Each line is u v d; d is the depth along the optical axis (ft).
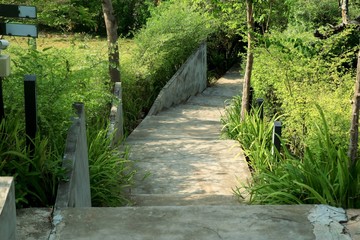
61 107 17.22
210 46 60.54
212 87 54.19
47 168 14.71
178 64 49.39
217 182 23.25
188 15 49.65
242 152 27.17
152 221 13.58
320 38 26.02
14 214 9.64
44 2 21.70
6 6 15.66
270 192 16.84
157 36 44.88
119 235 12.96
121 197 19.84
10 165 14.90
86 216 13.78
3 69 15.51
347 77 23.16
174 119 38.68
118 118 29.68
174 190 22.36
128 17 73.05
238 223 13.51
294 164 17.92
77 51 27.50
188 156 27.07
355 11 34.96
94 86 25.53
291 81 24.81
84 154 17.31
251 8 30.07
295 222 13.58
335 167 15.78
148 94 42.63
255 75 31.68
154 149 28.30
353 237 13.01
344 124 18.98
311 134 19.74
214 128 36.19
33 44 21.20
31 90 15.21
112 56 34.24
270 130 26.63
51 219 13.62
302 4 38.32
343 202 14.83
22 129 16.38
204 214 13.94
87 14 23.17
